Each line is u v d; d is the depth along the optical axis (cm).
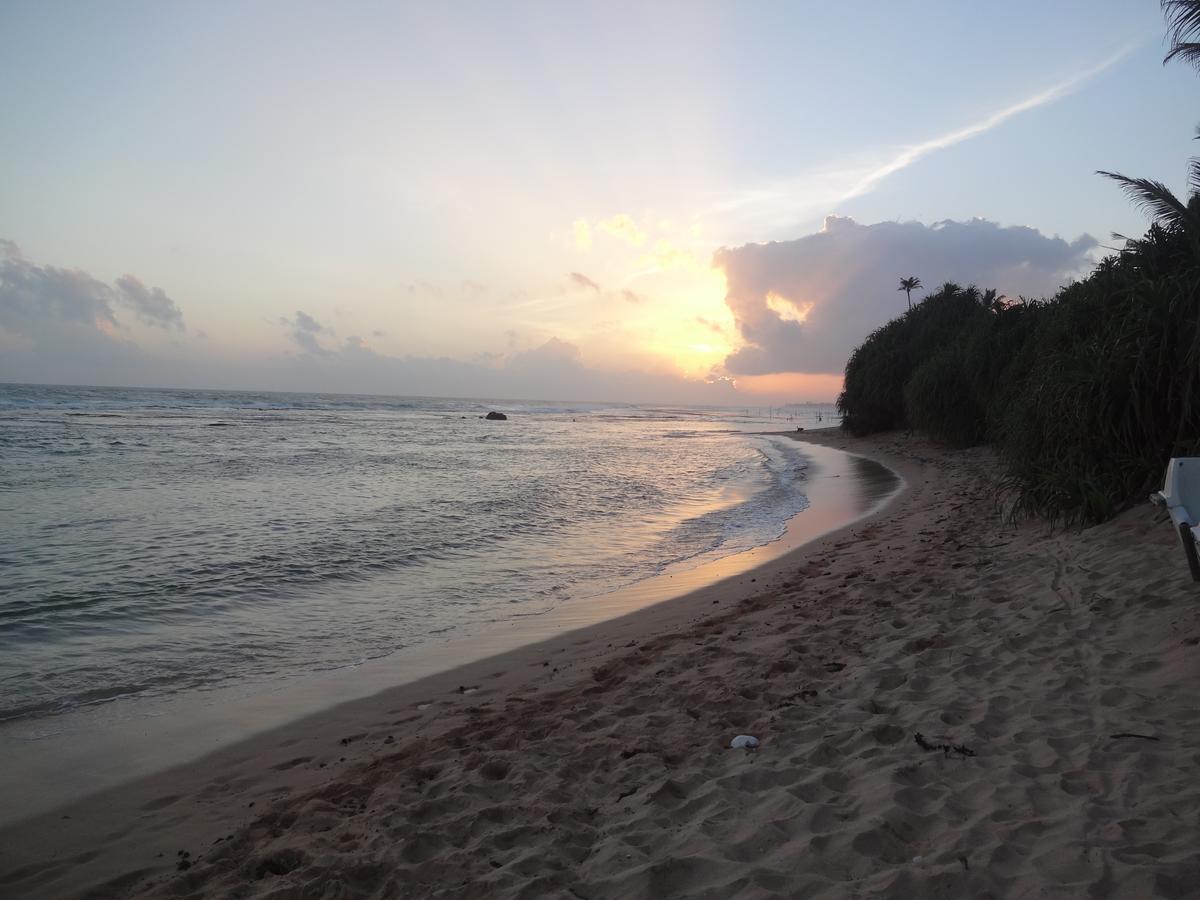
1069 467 956
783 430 7712
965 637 601
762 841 334
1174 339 852
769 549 1241
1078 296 1205
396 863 346
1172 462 640
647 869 319
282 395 18838
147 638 762
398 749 501
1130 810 321
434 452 3434
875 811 346
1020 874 287
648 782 412
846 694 512
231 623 821
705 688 555
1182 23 998
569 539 1356
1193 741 375
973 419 2930
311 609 884
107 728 555
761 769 405
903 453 3362
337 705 602
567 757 456
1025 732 415
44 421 4581
